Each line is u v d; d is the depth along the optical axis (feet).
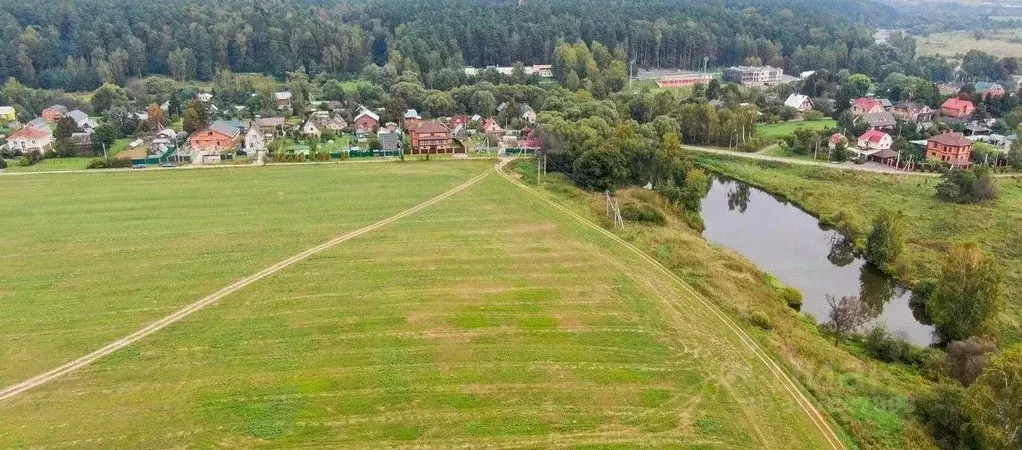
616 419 135.33
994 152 362.53
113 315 178.09
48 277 201.98
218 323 173.68
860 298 216.33
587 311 182.91
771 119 519.19
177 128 458.91
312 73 644.69
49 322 173.99
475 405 139.03
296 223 254.88
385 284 198.90
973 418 128.88
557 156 343.05
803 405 142.51
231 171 337.11
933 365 165.99
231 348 160.97
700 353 161.99
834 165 377.09
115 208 271.69
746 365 157.17
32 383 146.30
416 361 155.63
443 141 389.60
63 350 160.15
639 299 191.31
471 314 179.83
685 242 246.47
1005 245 253.44
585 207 283.38
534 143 385.70
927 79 615.98
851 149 397.39
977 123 456.86
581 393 143.95
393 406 138.41
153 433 129.18
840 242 270.46
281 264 213.87
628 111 475.72
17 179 317.01
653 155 330.54
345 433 129.70
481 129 468.75
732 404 141.59
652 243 240.73
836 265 247.70
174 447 125.29
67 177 321.52
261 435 128.77
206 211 268.82
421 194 297.53
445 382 147.23
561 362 156.15
